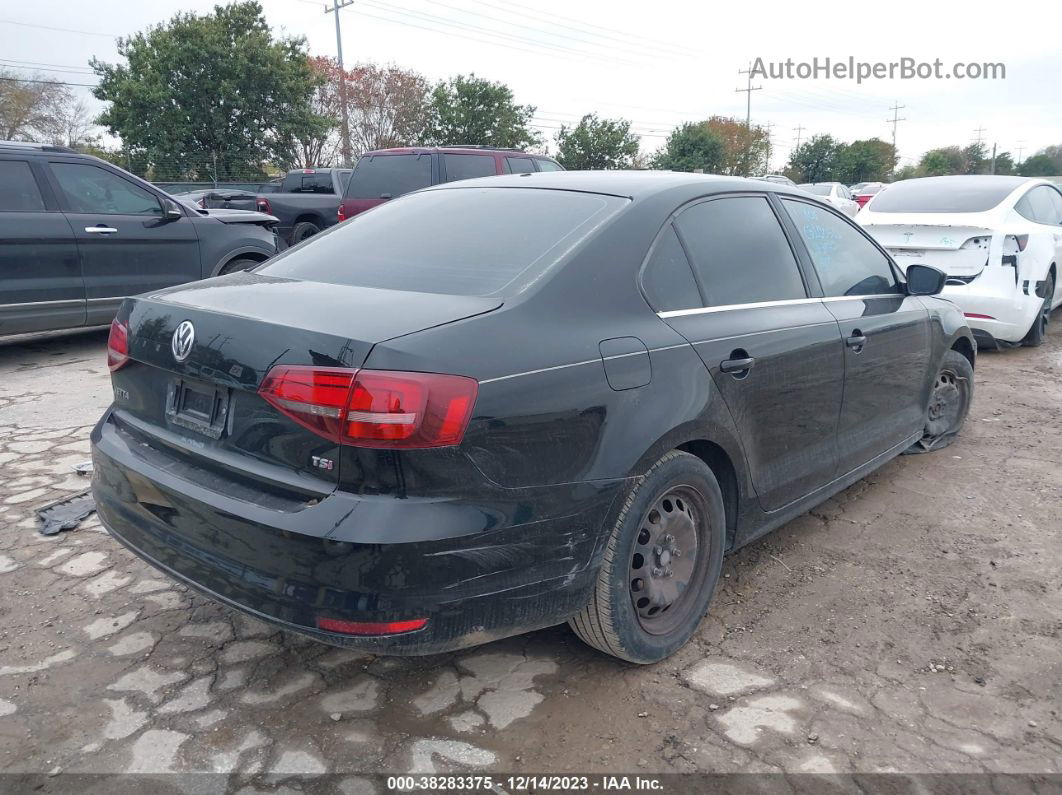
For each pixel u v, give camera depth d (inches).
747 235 131.2
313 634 85.1
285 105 1336.1
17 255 260.1
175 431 102.8
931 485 179.5
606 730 99.4
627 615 104.6
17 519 154.8
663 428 102.9
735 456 118.3
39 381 255.9
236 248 318.3
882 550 148.6
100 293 280.8
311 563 83.7
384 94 1545.3
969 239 279.9
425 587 83.8
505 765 93.4
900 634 121.0
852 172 2501.2
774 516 131.6
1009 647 117.6
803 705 104.5
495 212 121.0
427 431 82.8
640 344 103.5
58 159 272.8
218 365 93.4
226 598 91.4
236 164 1322.6
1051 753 96.3
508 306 95.7
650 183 123.9
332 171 636.7
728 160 2025.1
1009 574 139.4
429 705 103.7
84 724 99.2
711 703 104.8
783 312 130.6
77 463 183.9
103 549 143.7
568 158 1615.4
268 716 101.2
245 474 91.5
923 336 171.6
